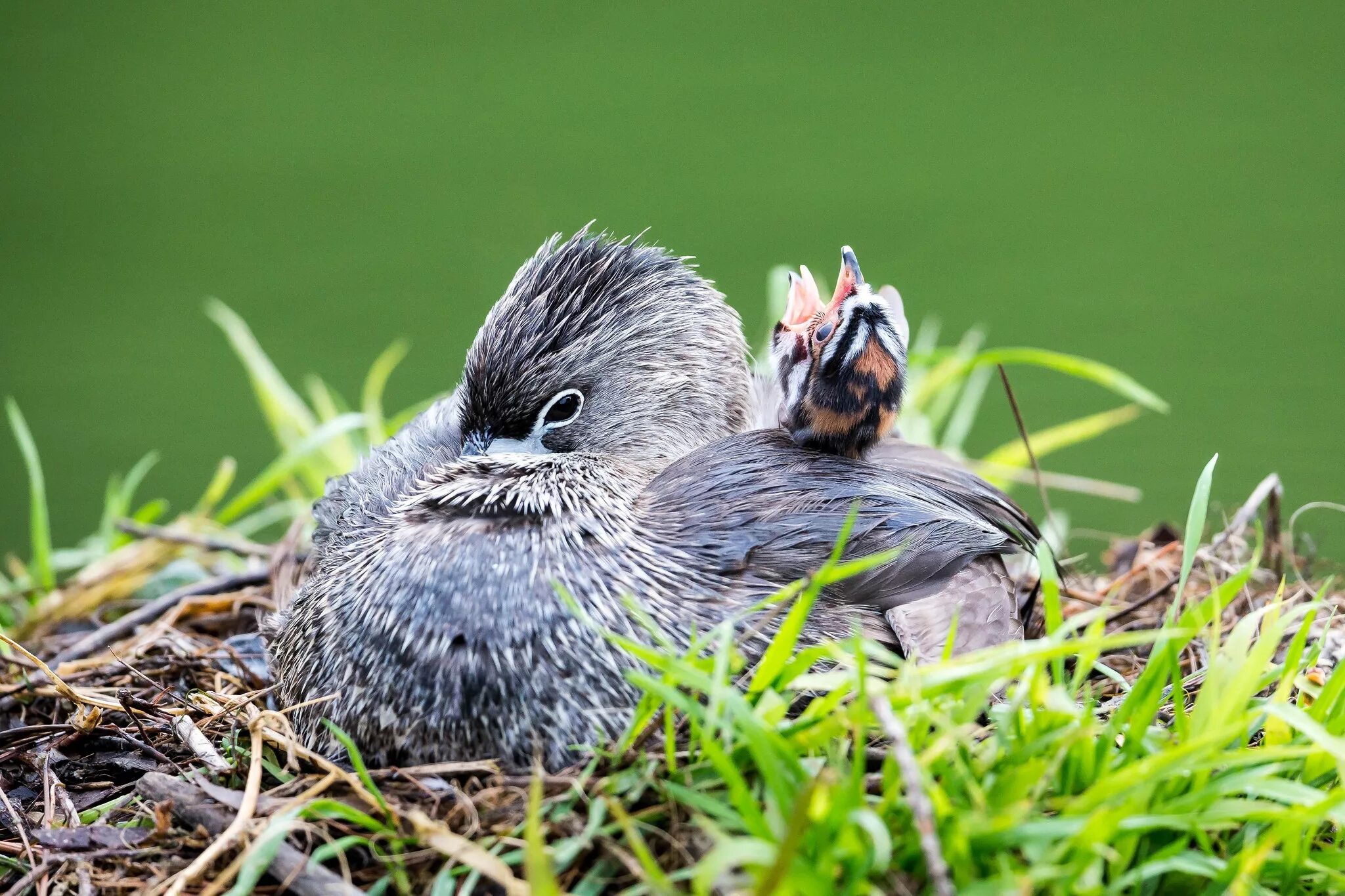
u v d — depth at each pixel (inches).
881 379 381.7
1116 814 247.0
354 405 770.2
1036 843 253.6
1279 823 268.4
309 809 289.9
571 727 316.5
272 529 696.4
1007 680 306.8
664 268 405.4
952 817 253.8
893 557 330.6
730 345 420.8
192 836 302.2
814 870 241.1
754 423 447.8
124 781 357.4
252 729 325.1
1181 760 264.1
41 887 297.9
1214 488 653.3
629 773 283.1
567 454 366.6
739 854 234.1
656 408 399.5
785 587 332.2
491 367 383.6
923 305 804.6
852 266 405.7
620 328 391.2
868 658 330.6
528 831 241.8
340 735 302.4
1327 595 448.8
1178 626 309.9
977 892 236.2
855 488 356.2
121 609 526.9
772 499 350.6
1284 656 391.2
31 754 364.5
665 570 332.8
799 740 269.1
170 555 526.6
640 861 261.4
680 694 273.7
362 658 330.3
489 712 318.7
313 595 358.9
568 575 325.4
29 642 481.4
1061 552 502.0
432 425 429.4
